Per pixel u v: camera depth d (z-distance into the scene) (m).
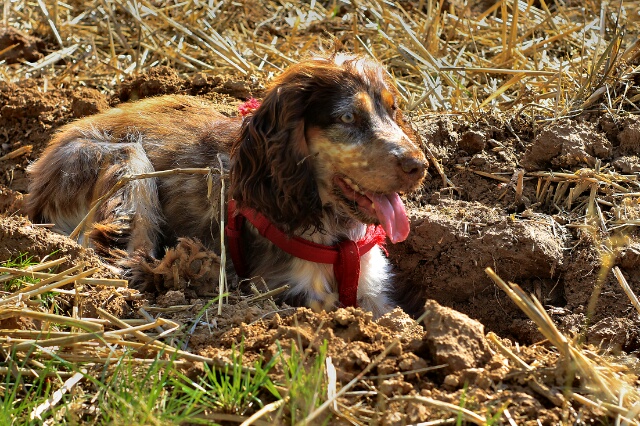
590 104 1.97
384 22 2.39
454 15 2.45
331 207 1.70
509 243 1.74
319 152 1.64
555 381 1.40
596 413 1.38
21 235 1.64
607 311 1.66
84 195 1.81
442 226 1.78
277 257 1.72
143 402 1.35
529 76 2.14
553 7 2.52
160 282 1.67
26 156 2.04
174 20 2.44
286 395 1.37
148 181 1.81
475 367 1.42
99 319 1.54
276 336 1.47
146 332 1.55
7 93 2.11
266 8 2.56
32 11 2.50
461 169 1.90
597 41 2.22
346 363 1.43
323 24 2.46
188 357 1.44
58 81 2.24
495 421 1.34
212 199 1.76
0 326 1.49
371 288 1.76
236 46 2.36
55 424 1.35
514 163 1.89
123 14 2.47
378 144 1.61
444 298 1.79
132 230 1.78
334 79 1.64
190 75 2.28
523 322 1.70
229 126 1.81
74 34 2.44
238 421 1.37
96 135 1.86
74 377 1.43
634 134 1.86
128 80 2.13
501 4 2.36
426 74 2.18
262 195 1.65
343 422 1.37
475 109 2.04
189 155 1.81
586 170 1.81
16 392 1.43
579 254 1.73
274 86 1.66
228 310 1.59
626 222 1.73
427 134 1.92
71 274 1.61
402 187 1.61
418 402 1.37
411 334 1.50
